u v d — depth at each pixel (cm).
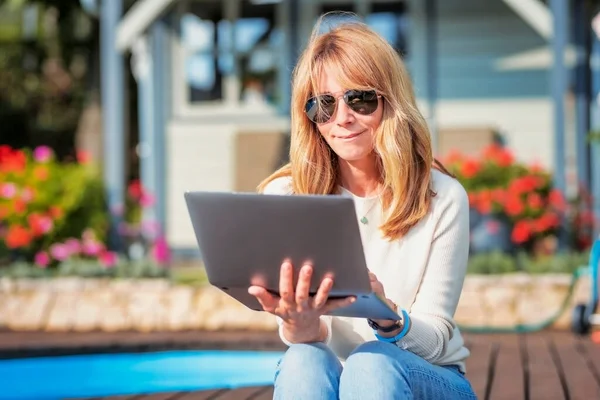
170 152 1191
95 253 825
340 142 253
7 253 834
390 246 253
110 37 1012
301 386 225
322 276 216
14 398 538
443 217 251
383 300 222
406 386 224
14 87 1775
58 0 1534
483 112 1169
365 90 249
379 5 1192
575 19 1077
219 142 1185
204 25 1202
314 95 254
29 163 844
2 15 1641
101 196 861
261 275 221
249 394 439
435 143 1138
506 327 695
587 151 1073
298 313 225
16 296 755
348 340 256
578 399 397
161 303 737
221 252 220
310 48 258
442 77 1178
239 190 1117
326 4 1193
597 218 1024
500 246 820
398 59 255
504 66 1164
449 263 250
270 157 1114
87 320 741
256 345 638
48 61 1736
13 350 628
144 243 960
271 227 212
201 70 1201
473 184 838
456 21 1175
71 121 1866
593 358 534
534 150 1159
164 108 1184
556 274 735
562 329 693
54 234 826
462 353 255
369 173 262
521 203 809
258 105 1191
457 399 238
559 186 916
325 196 204
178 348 643
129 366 637
